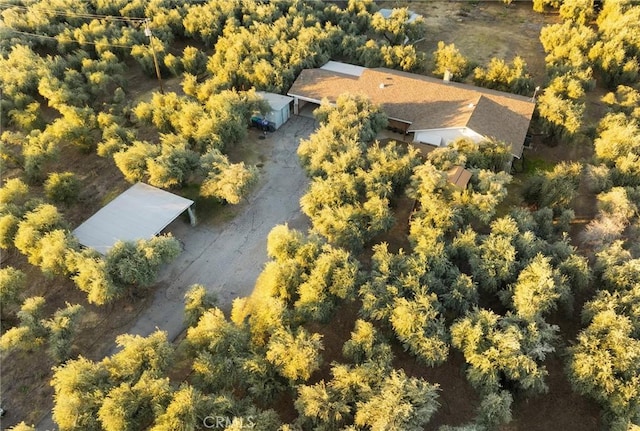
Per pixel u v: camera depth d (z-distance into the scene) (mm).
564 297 29625
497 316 27094
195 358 26625
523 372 25422
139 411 23781
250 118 48906
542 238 34969
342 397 23891
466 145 41031
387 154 39219
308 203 36344
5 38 59625
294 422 24578
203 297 29547
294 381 25719
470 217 35719
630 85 55250
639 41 55500
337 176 37188
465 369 27922
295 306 29203
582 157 46750
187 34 65312
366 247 37688
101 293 29750
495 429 26797
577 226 38688
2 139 43531
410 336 26859
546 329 27219
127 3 68562
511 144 42562
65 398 23156
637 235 34312
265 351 26547
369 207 35000
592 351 26000
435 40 70375
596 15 70875
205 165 38938
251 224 40000
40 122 47875
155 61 52031
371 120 44781
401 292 29031
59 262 31594
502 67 52344
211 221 40250
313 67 57500
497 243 31016
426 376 29234
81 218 40438
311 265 30938
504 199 41969
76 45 60312
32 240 32656
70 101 49625
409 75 53969
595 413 27734
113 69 56406
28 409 27609
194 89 51312
